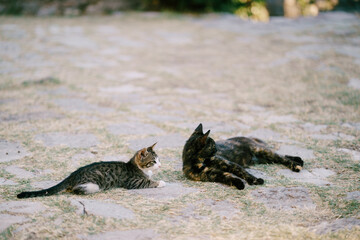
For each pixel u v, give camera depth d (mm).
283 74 11148
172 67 12273
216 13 19625
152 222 3932
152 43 14805
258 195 4625
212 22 17938
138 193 4699
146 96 9789
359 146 6605
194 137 5453
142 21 17953
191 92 10156
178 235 3695
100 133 7105
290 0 21516
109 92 10039
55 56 12844
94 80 10953
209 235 3707
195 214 4148
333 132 7328
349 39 13734
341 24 15977
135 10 19922
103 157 6039
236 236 3686
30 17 18203
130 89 10352
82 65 12180
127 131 7277
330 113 8406
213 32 16266
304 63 11773
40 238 3596
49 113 8234
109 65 12352
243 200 4492
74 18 18359
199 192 4746
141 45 14539
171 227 3834
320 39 14000
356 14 18375
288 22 17375
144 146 6559
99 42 14648
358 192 4648
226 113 8570
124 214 4078
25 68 11562
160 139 6918
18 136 6797
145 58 13172
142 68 12172
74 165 5680
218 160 5281
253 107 9039
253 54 13195
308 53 12531
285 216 4098
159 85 10711
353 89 9625
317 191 4688
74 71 11594
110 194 4637
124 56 13297
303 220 4020
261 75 11273
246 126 7727
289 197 4551
